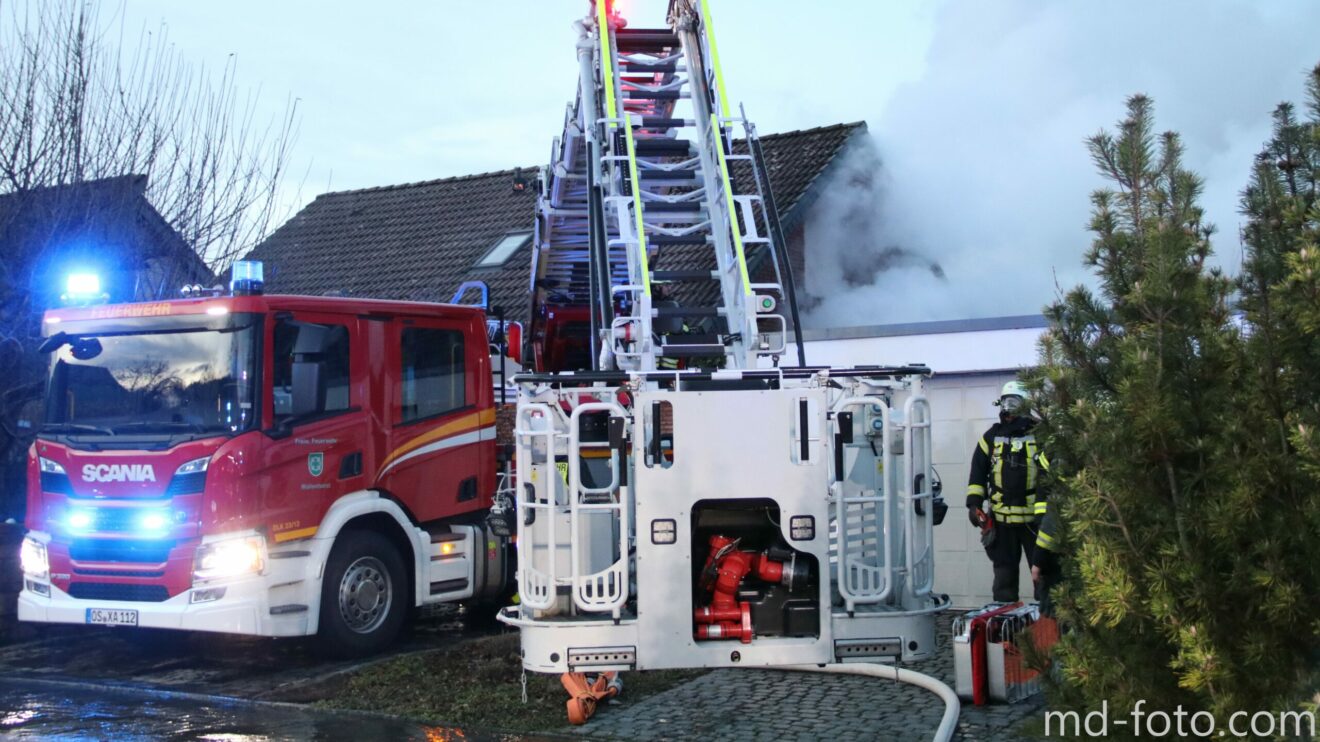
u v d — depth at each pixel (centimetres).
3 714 704
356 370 869
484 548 959
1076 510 427
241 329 803
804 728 636
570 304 1275
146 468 799
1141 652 418
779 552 602
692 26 978
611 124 913
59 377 860
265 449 797
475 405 966
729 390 590
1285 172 454
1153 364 412
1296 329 396
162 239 1163
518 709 689
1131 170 460
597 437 617
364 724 672
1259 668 387
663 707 689
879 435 628
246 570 783
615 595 584
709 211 878
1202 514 397
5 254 1062
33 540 846
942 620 934
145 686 783
